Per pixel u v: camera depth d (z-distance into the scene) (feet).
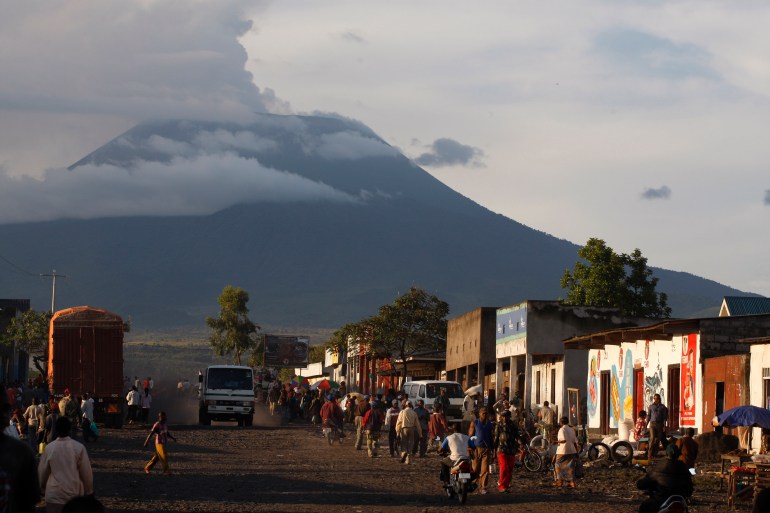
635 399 137.90
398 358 277.44
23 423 118.73
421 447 119.03
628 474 95.71
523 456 100.27
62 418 48.16
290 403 225.15
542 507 71.20
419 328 272.72
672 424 124.26
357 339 279.28
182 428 176.86
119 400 163.84
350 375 386.73
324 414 140.26
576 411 144.56
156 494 76.59
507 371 204.33
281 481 87.40
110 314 164.04
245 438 150.82
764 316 115.85
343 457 117.50
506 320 195.21
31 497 31.86
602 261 210.79
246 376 188.14
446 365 250.16
